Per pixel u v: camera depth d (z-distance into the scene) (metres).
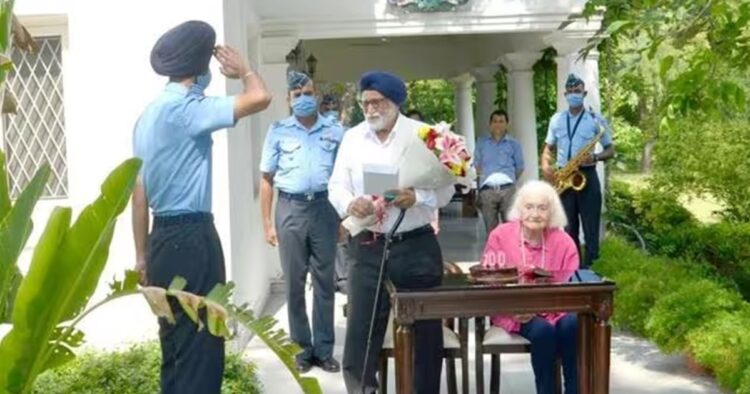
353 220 5.87
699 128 12.27
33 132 8.09
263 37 10.82
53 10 7.84
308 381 3.95
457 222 17.38
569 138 10.61
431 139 5.68
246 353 7.96
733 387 6.58
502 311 5.39
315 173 7.37
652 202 12.89
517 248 6.16
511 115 14.27
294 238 7.39
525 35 13.55
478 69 17.41
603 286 5.41
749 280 11.57
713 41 6.84
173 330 5.05
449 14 11.14
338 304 9.82
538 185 6.18
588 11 7.59
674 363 7.72
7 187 3.95
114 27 7.82
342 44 19.14
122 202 3.56
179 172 5.00
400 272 5.77
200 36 5.03
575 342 5.88
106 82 7.84
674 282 8.55
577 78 10.64
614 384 7.23
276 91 10.90
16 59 8.02
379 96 5.75
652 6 6.88
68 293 3.54
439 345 5.86
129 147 7.87
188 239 5.03
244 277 8.66
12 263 3.62
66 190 8.10
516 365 7.58
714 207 15.09
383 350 6.05
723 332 6.92
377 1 11.01
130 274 3.95
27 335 3.51
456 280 5.88
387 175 5.70
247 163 9.15
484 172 12.34
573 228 10.70
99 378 6.50
